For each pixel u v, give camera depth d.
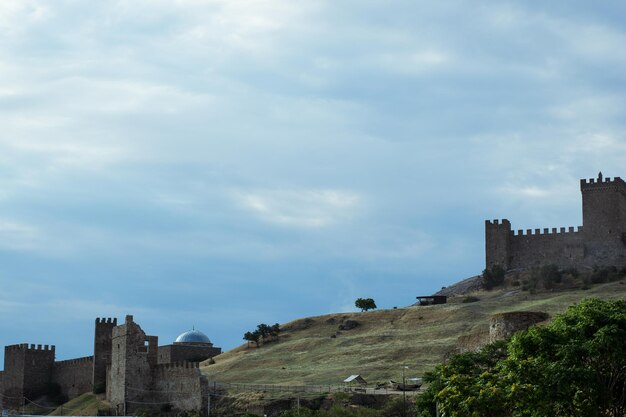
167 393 196.50
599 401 89.12
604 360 90.56
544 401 86.69
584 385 87.19
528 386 86.31
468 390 89.44
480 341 174.38
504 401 86.38
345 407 164.88
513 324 150.00
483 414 86.69
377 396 170.50
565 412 89.00
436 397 93.00
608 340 89.31
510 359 91.94
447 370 101.62
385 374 194.88
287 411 161.12
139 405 198.88
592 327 92.94
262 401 177.50
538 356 92.00
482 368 116.62
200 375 189.62
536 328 95.44
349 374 198.88
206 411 184.38
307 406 172.62
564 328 94.69
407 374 191.25
